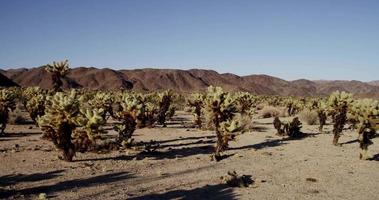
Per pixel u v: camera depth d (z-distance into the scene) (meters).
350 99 17.86
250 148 16.67
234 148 16.61
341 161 14.20
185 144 17.17
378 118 14.61
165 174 11.31
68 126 12.35
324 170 12.57
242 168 12.49
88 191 9.28
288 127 21.20
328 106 18.39
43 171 11.02
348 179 11.52
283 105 52.69
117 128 15.28
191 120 30.48
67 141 12.41
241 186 10.17
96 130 12.48
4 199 8.38
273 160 13.99
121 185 9.95
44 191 9.15
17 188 9.29
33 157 12.77
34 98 21.83
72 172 11.07
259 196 9.47
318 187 10.52
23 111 32.34
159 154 14.48
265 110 37.91
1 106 18.23
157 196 9.16
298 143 18.52
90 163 12.31
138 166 12.24
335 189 10.38
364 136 14.85
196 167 12.41
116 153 14.31
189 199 9.01
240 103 28.42
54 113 12.23
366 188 10.59
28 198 8.59
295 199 9.36
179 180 10.70
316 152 16.03
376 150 17.36
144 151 14.66
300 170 12.47
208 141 18.19
